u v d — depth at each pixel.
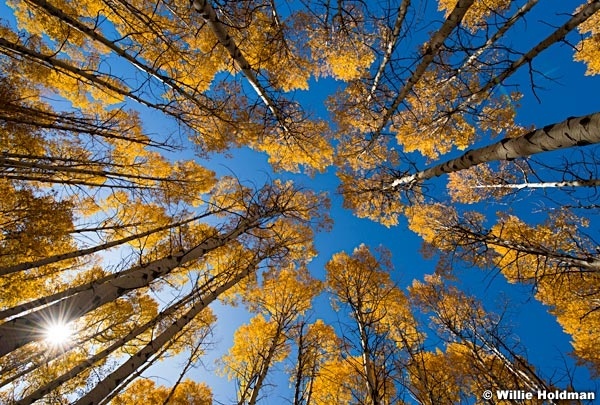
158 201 6.32
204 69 5.75
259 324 8.95
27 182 5.89
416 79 5.22
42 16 5.71
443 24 4.18
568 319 6.98
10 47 2.85
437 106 7.17
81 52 6.39
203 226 7.41
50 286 6.57
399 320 7.64
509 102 7.13
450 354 6.27
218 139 5.78
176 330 4.18
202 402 8.57
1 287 5.65
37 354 5.72
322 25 5.81
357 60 6.97
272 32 5.30
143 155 7.46
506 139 3.36
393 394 5.74
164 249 6.11
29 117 4.14
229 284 5.54
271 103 5.07
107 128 4.02
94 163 4.59
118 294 2.65
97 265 7.30
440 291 7.50
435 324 7.11
